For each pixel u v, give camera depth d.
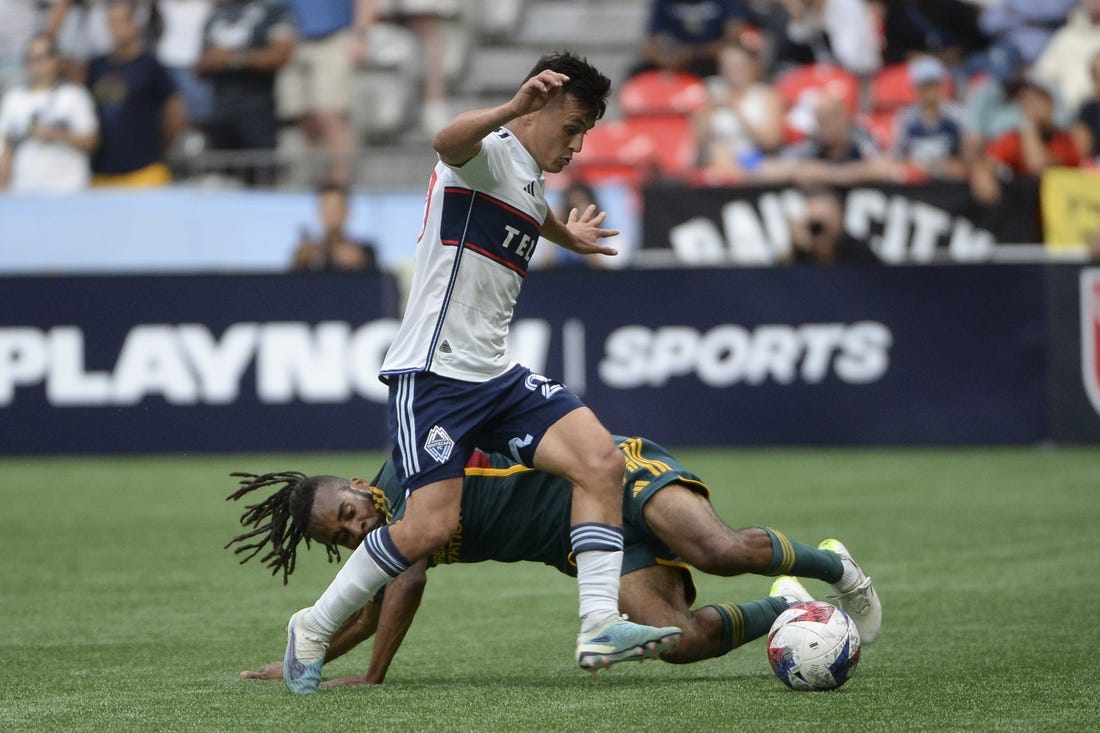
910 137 50.41
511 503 17.14
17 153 50.72
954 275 42.91
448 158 15.35
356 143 55.09
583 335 43.34
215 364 43.59
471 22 62.16
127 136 50.91
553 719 14.03
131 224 46.59
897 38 55.19
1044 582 23.55
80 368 43.78
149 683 16.59
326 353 43.41
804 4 54.62
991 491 34.62
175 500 35.19
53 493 36.53
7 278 43.81
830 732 13.34
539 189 16.11
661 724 13.73
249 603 22.89
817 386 43.22
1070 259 42.75
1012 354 42.84
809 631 15.25
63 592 23.92
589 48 63.22
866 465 39.84
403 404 15.80
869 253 45.38
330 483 16.70
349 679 16.58
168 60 54.56
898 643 18.70
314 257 46.06
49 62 51.16
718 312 43.28
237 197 46.59
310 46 53.44
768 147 50.88
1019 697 14.97
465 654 18.72
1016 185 45.31
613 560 15.43
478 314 15.84
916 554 26.67
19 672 17.42
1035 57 55.47
